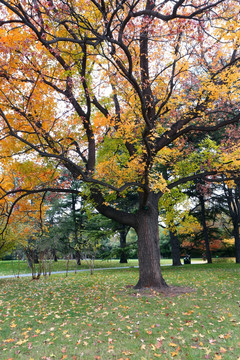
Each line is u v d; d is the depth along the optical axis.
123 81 7.85
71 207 29.23
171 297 7.84
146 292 8.66
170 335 4.75
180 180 10.30
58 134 9.17
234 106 10.47
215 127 9.18
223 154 9.40
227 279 11.59
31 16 5.10
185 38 6.30
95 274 17.30
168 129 9.84
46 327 5.48
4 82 7.71
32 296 9.28
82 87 9.19
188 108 9.02
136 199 20.94
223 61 9.49
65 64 8.25
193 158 10.90
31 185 9.71
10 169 9.43
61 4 5.11
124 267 23.56
